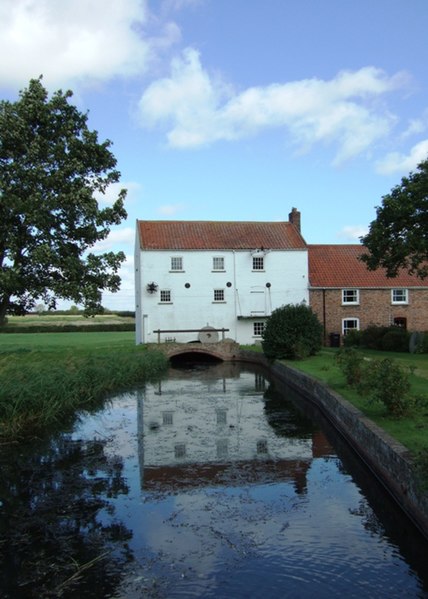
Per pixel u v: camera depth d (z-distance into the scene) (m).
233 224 39.84
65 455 10.89
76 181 24.28
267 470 9.65
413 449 7.80
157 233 37.62
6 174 22.86
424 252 24.92
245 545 6.58
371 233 25.73
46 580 5.87
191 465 10.02
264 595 5.47
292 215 40.53
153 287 35.62
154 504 8.01
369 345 29.42
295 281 37.06
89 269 24.06
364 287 36.78
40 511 7.83
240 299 36.69
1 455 10.99
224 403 17.12
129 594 5.54
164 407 16.41
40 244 22.92
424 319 37.19
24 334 60.84
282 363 23.30
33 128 24.48
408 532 6.91
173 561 6.21
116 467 9.98
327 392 14.18
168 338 35.88
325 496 8.23
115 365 21.06
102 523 7.34
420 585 5.64
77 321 75.19
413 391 12.87
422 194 23.66
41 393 13.94
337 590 5.55
